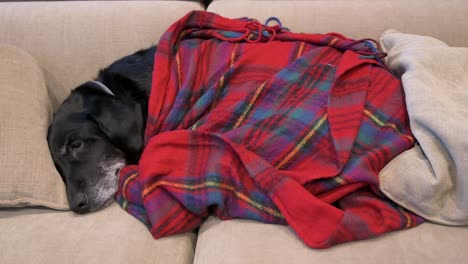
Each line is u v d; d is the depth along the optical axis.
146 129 1.22
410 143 1.05
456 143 0.92
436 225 0.98
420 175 0.96
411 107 1.03
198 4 1.60
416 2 1.48
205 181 1.05
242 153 1.05
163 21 1.51
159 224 1.03
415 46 1.22
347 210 0.99
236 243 0.97
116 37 1.51
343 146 1.03
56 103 1.55
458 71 1.14
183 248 1.04
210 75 1.25
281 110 1.14
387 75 1.18
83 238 1.03
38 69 1.38
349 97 1.13
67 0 1.69
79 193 1.15
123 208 1.14
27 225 1.09
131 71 1.34
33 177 1.11
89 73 1.53
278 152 1.08
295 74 1.18
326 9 1.48
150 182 1.06
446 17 1.44
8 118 1.15
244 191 1.05
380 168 1.04
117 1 1.59
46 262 0.97
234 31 1.38
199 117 1.22
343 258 0.90
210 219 1.09
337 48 1.32
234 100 1.20
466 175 0.91
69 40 1.51
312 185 1.03
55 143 1.24
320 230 0.95
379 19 1.46
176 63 1.29
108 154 1.26
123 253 0.98
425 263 0.88
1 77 1.22
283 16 1.49
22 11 1.54
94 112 1.25
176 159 1.10
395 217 0.97
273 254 0.93
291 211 0.98
